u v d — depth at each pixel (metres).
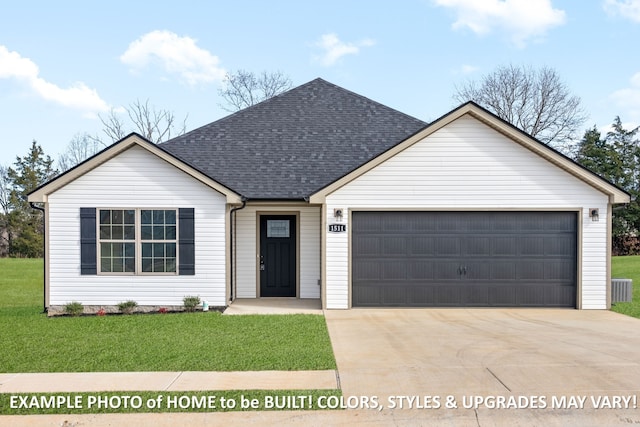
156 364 7.79
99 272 12.78
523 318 11.70
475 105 12.66
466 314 12.20
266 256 14.86
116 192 12.82
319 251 14.74
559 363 7.76
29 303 15.02
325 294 12.93
